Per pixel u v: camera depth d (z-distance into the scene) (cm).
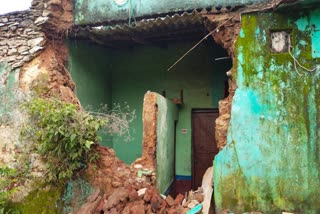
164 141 682
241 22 554
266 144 530
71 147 555
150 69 863
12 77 650
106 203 529
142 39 736
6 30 671
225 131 568
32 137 604
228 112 576
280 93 528
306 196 509
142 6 673
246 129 539
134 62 876
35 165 596
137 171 586
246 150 538
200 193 588
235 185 541
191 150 828
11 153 624
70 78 694
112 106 873
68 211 564
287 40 538
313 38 521
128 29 663
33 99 609
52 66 649
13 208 584
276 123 527
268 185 526
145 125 602
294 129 520
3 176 597
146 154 599
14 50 660
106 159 593
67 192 573
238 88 548
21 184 595
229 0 603
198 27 657
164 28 660
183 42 830
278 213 520
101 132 788
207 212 526
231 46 575
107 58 871
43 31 654
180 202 575
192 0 638
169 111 740
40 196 577
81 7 705
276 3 514
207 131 832
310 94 516
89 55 783
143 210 510
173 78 846
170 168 762
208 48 820
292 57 527
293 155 518
